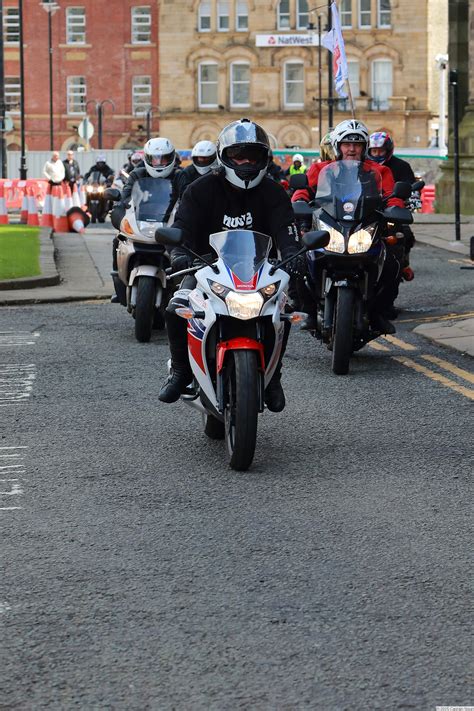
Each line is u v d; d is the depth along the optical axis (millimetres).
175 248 12938
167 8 128625
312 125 126375
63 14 140000
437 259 36312
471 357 19406
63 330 23203
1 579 9398
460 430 14367
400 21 123312
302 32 126062
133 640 8164
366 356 19781
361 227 17609
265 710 7125
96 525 10797
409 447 13578
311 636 8188
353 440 13969
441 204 60094
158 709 7164
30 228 51156
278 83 127062
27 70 140375
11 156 99500
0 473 12688
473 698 7250
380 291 18172
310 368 18750
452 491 11758
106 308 26672
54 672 7684
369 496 11617
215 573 9469
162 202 21750
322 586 9148
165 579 9352
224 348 12305
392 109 123750
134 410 15859
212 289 12336
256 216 13031
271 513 11102
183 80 129000
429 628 8305
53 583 9297
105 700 7289
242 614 8602
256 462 13031
